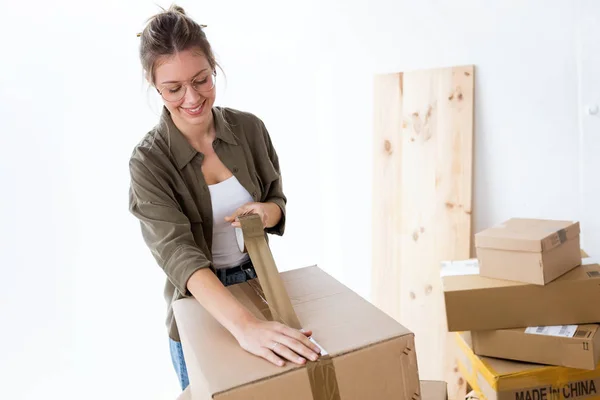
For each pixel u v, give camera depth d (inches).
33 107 108.1
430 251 108.7
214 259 70.9
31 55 106.8
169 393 119.1
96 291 114.8
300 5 112.9
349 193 118.6
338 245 121.7
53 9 106.3
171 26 59.6
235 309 54.9
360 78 113.2
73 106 109.5
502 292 71.6
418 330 110.2
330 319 54.7
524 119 103.4
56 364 115.0
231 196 69.4
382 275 113.7
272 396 46.8
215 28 115.3
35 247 111.5
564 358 69.3
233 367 48.7
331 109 116.1
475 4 102.7
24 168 109.3
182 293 61.4
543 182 104.3
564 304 70.9
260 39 115.2
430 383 72.3
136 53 109.3
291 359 48.4
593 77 97.7
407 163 110.1
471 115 104.6
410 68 109.3
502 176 106.7
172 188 66.7
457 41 105.1
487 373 72.0
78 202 112.0
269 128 118.8
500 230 75.4
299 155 119.6
